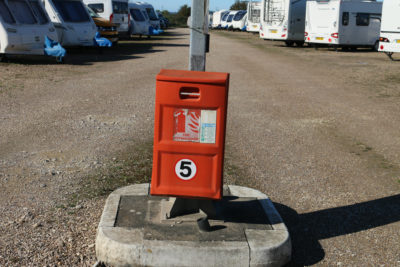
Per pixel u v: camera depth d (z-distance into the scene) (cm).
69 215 375
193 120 307
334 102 983
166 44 2577
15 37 1348
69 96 909
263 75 1402
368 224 390
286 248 311
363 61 1961
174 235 311
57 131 635
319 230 375
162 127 309
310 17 2578
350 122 791
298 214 404
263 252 300
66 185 438
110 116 746
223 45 2712
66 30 1716
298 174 510
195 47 347
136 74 1286
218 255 297
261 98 996
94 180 454
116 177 464
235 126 724
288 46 2888
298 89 1148
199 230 317
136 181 455
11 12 1363
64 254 317
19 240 330
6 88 959
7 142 572
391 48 1962
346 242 357
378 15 2606
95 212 382
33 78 1120
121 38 2986
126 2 2586
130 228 318
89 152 545
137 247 296
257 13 3934
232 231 321
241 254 298
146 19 3114
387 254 341
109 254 302
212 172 314
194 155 312
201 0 340
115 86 1061
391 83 1293
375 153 607
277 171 516
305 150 608
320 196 448
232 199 379
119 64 1526
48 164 496
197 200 335
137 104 855
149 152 554
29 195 411
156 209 349
